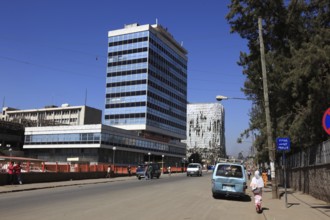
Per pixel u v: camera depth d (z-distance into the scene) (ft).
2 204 49.83
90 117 538.06
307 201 61.16
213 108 594.24
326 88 61.93
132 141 363.97
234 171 66.54
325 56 58.70
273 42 92.32
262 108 100.99
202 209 50.37
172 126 476.13
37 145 339.77
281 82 82.12
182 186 97.96
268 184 127.03
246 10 91.66
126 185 98.02
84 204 51.01
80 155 320.91
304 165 77.46
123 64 426.51
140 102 411.34
